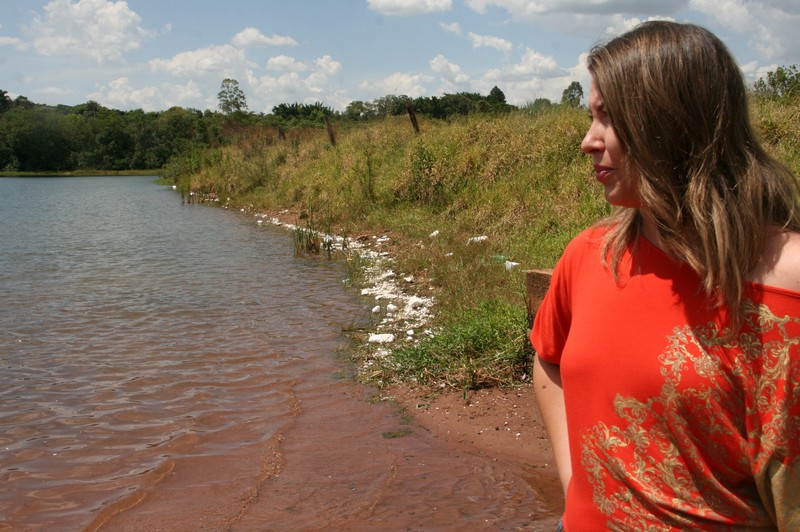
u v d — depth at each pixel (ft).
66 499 11.95
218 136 143.02
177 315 25.07
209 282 31.14
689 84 3.82
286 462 13.26
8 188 129.39
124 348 21.03
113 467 13.17
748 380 3.66
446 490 12.03
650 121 3.89
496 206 35.40
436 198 42.55
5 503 11.81
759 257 3.70
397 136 57.62
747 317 3.65
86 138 238.27
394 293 27.12
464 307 22.16
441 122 55.16
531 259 26.22
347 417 15.51
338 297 27.30
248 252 40.01
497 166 39.52
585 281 4.47
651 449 3.94
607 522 4.16
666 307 3.92
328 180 57.82
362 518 11.10
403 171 46.32
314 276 31.96
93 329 23.32
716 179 3.78
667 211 3.89
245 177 77.87
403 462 13.19
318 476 12.66
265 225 53.98
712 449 3.80
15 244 45.19
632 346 3.97
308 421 15.30
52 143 233.55
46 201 89.30
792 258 3.63
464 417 15.16
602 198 29.27
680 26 4.00
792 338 3.55
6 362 19.74
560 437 4.87
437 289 26.25
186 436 14.52
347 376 18.17
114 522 11.14
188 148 124.26
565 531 4.49
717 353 3.72
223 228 53.26
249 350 20.58
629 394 3.97
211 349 20.76
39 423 15.31
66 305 26.89
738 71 3.94
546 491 11.92
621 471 4.03
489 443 13.93
